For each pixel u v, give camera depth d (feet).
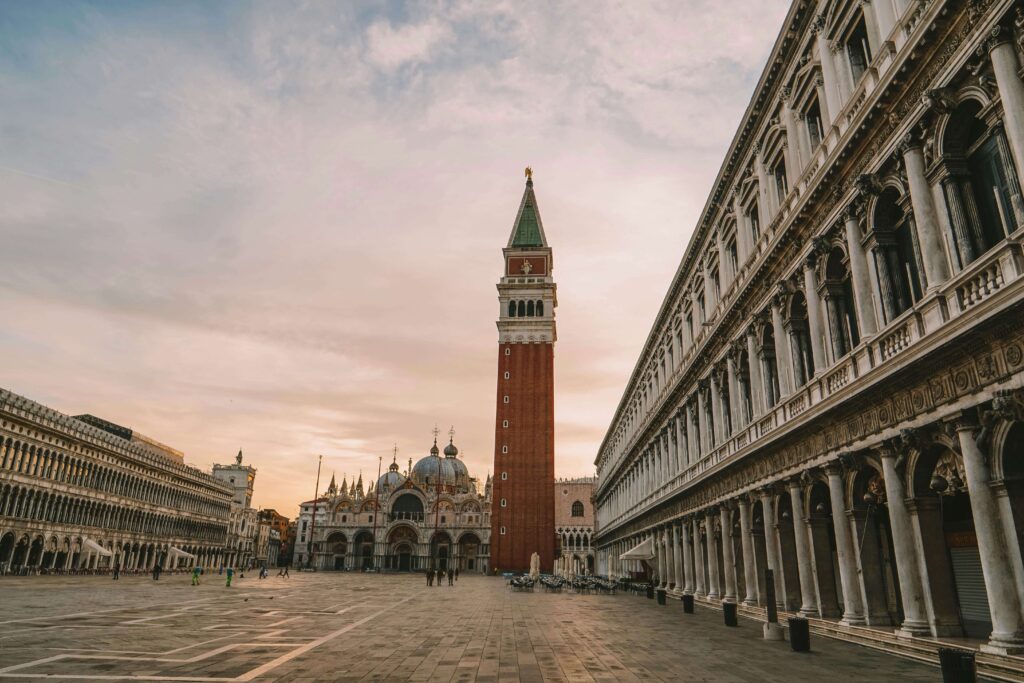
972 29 54.80
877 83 68.59
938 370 57.93
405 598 167.63
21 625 85.76
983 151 58.03
